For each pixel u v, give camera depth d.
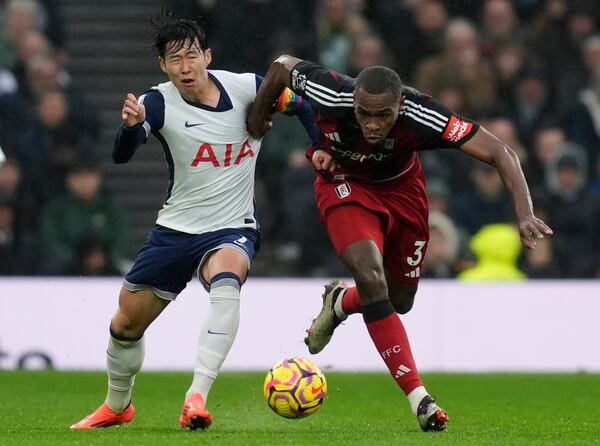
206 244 23.58
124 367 24.52
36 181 48.72
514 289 43.25
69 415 27.92
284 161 52.22
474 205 48.09
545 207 48.47
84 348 42.78
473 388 35.94
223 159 23.75
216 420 26.78
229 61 53.59
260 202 53.44
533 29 55.69
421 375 40.16
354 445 20.11
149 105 23.53
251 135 24.19
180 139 23.62
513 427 24.77
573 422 26.31
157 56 24.47
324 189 24.72
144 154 57.72
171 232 23.78
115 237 47.69
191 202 23.77
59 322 42.78
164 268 23.73
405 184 24.81
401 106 22.69
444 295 43.16
